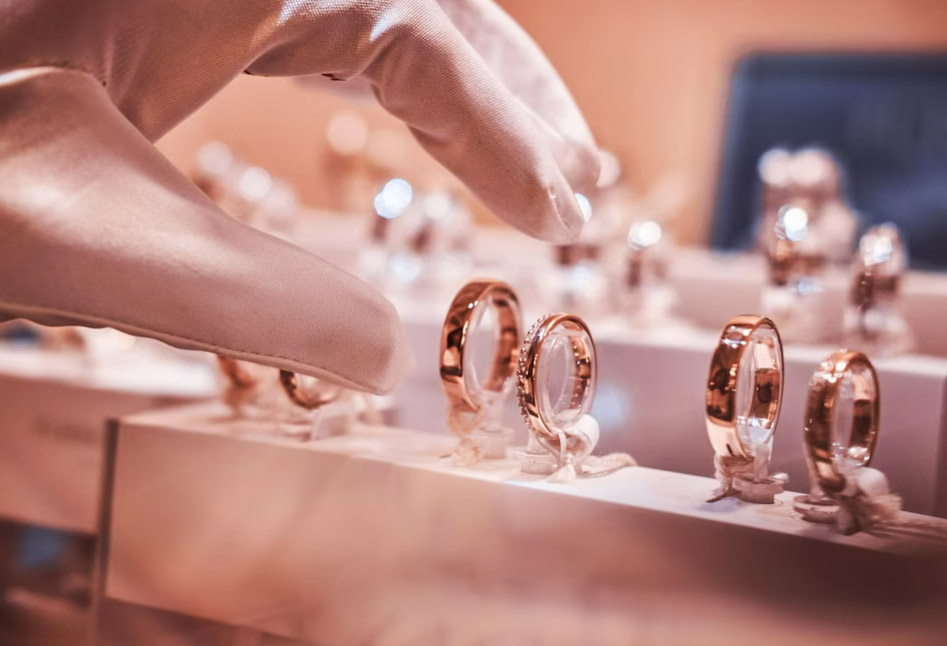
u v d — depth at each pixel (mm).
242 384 290
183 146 673
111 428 285
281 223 497
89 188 231
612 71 971
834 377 242
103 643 282
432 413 370
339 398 280
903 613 224
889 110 887
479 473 254
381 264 461
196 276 236
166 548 276
